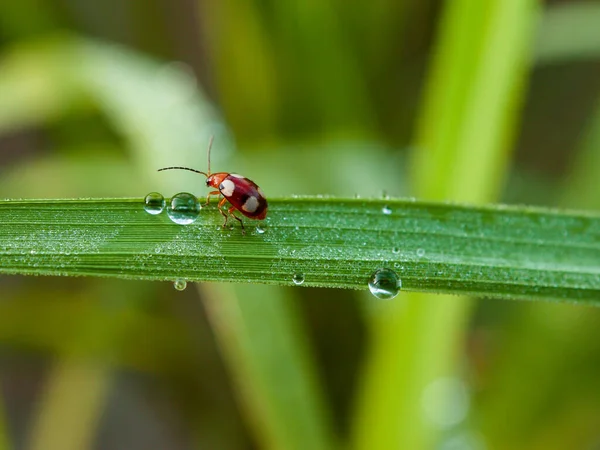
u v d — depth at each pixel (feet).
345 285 0.55
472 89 0.61
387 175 0.77
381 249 0.55
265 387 0.64
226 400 0.81
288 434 0.63
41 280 0.83
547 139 0.99
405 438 0.64
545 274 0.55
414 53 0.88
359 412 0.67
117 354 0.78
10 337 0.76
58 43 0.77
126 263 0.54
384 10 0.81
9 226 0.54
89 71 0.74
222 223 0.55
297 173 0.74
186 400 0.82
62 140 0.83
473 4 0.61
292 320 0.66
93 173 0.77
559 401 0.73
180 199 0.55
